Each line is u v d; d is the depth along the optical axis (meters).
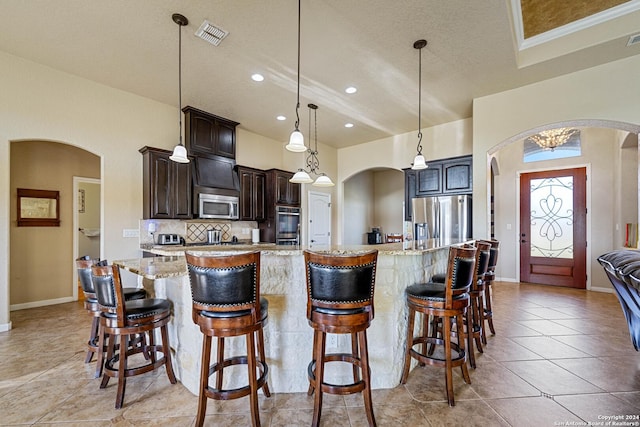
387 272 2.28
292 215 6.10
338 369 2.23
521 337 3.10
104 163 3.98
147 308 2.09
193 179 4.62
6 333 3.27
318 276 1.75
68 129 3.70
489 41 3.01
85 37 2.99
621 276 2.13
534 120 3.77
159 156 4.26
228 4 2.51
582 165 5.29
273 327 2.20
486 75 3.63
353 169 6.94
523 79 3.71
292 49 3.16
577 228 5.34
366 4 2.50
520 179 5.95
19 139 3.38
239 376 2.16
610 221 5.02
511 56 3.25
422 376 2.38
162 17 2.68
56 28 2.85
